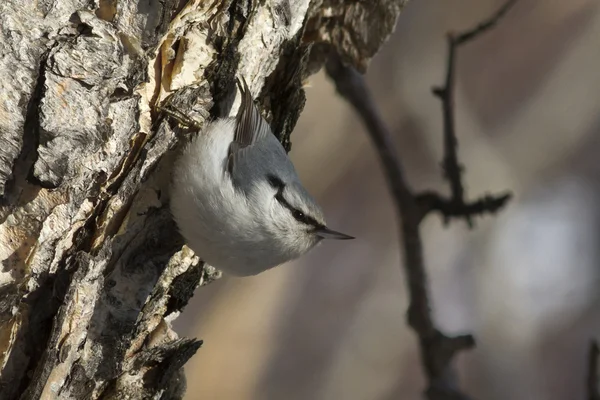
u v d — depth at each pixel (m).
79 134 6.84
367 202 17.86
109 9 7.11
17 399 7.15
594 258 18.44
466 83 18.39
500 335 17.19
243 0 8.26
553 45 18.53
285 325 16.91
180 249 8.46
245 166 8.19
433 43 17.55
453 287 17.47
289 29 8.90
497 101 18.56
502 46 18.48
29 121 6.75
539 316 17.83
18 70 6.66
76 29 6.90
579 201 18.91
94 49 6.86
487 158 17.53
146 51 7.29
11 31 6.63
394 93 17.42
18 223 6.96
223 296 16.20
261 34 8.55
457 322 17.12
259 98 9.28
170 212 8.14
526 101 18.61
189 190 8.00
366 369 17.16
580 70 18.56
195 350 8.55
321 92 16.30
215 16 8.16
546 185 18.89
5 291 6.93
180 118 7.98
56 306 7.14
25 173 6.85
